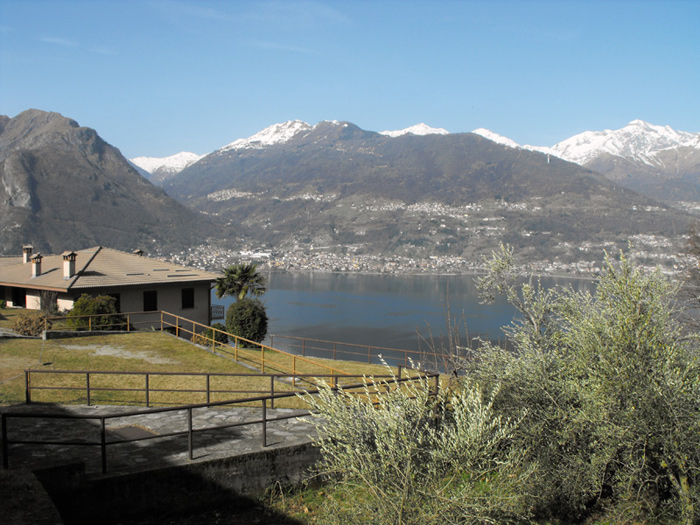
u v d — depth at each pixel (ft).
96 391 33.96
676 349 18.63
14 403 30.55
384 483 15.21
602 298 19.99
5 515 14.47
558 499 19.88
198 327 99.40
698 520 17.79
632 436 17.97
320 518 18.40
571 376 20.07
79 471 18.35
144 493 19.27
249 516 19.94
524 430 19.53
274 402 32.30
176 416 28.19
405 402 16.22
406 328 202.80
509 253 26.76
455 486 15.75
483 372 22.68
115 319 70.08
